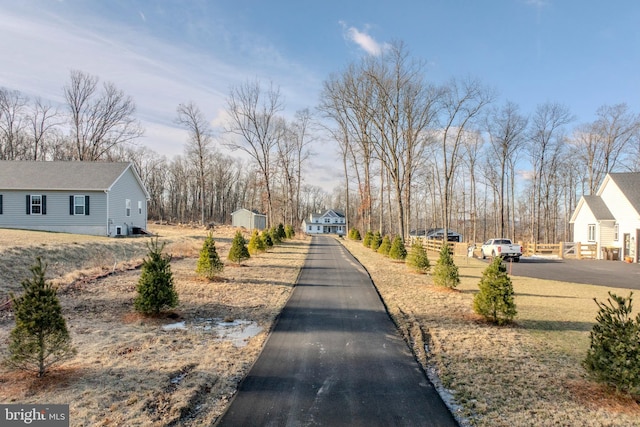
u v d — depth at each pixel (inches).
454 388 191.0
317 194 4564.5
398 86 1151.6
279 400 173.5
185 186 2992.1
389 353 240.2
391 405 171.0
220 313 331.0
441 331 294.0
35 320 182.9
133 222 1075.9
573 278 665.0
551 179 1909.4
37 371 192.1
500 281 321.7
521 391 188.4
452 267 475.2
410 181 1406.3
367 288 468.1
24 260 473.1
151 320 300.5
